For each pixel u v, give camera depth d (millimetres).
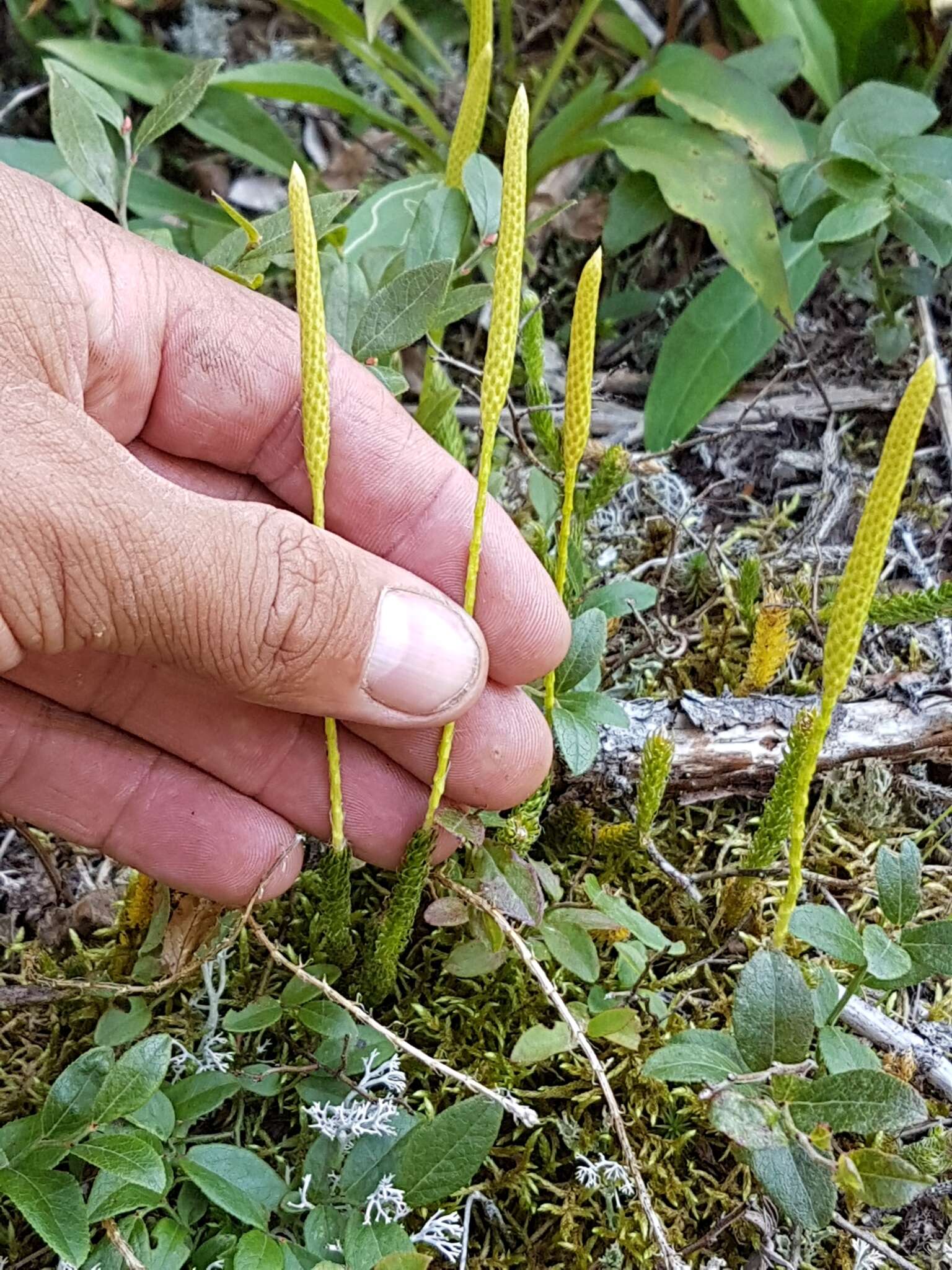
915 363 264
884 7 266
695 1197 164
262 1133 169
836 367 271
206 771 176
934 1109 171
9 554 128
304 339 138
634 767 199
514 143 126
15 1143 143
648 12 322
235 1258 138
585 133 277
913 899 151
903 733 197
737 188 249
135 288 167
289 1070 163
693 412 251
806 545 243
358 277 193
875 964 141
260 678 141
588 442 246
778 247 244
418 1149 148
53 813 174
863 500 249
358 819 180
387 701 148
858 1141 161
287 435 179
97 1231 149
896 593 218
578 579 203
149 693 170
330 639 139
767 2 271
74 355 159
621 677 226
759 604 234
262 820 176
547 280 293
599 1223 164
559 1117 172
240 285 183
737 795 206
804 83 301
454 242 191
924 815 210
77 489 128
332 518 183
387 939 168
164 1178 136
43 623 133
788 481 260
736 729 199
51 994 175
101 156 195
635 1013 163
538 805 184
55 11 312
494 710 175
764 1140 125
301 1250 145
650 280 292
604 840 190
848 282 256
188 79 197
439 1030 177
